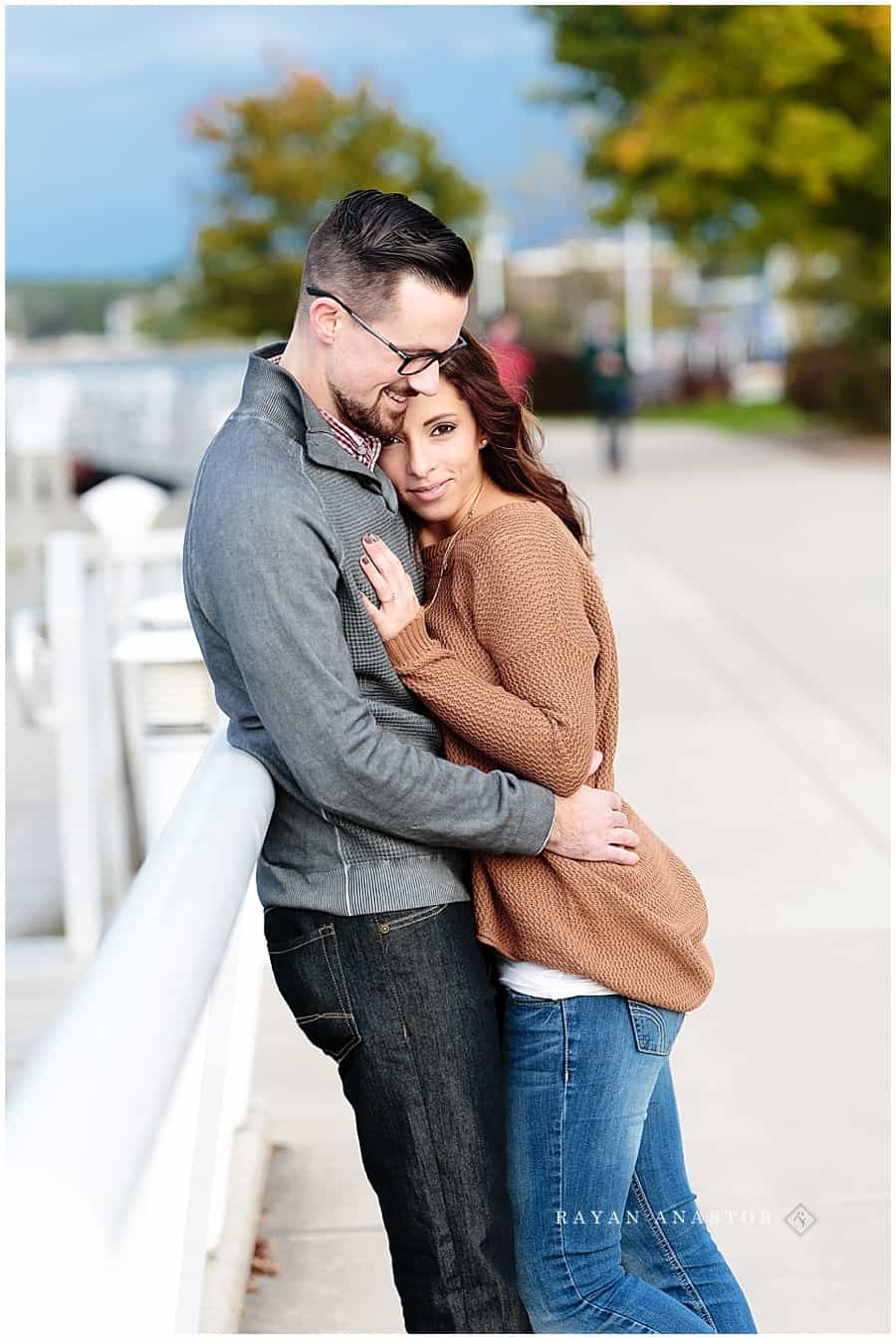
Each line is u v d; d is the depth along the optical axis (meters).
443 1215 2.20
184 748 3.99
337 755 2.02
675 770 6.51
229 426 2.09
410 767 2.07
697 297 53.22
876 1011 4.23
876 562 11.27
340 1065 2.26
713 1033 4.13
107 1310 1.28
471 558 2.22
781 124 19.73
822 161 19.55
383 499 2.20
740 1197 3.34
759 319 49.72
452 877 2.23
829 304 31.53
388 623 2.15
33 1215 1.12
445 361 2.24
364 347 2.06
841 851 5.50
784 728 7.11
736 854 5.48
